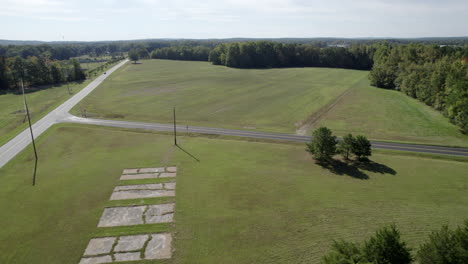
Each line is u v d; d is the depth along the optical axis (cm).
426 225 2817
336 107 7862
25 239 2655
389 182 3719
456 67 7056
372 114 7150
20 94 9825
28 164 4300
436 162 4319
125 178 3853
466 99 5791
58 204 3228
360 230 2759
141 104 8275
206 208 3155
